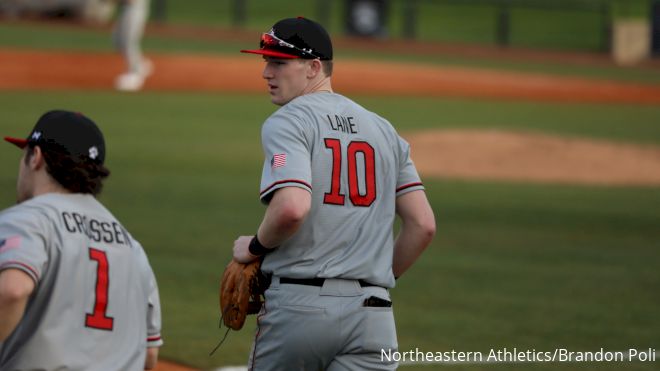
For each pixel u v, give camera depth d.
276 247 12.90
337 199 12.80
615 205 42.50
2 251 10.04
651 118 73.94
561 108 77.50
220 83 76.94
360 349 12.77
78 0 113.44
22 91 66.94
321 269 12.63
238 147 51.88
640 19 157.00
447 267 30.70
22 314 9.96
